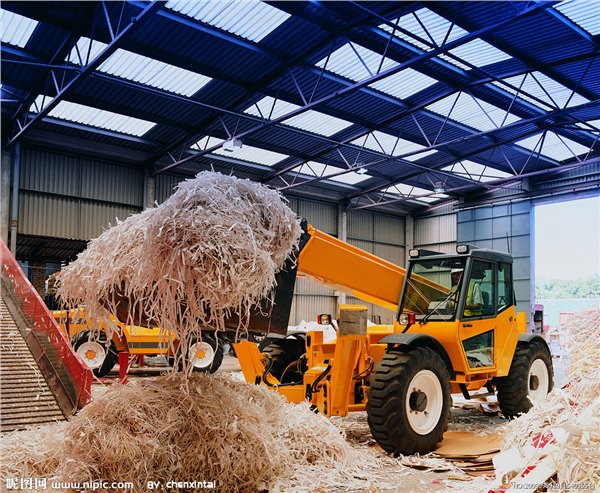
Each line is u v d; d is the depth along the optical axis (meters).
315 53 10.28
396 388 4.28
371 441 4.79
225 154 15.62
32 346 5.60
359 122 13.38
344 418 5.89
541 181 19.17
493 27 8.66
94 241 3.52
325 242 4.72
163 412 3.27
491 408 6.38
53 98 10.77
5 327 5.91
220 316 2.93
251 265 2.88
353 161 16.64
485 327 5.33
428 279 5.37
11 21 9.00
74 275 3.45
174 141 14.13
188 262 2.79
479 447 4.60
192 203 2.93
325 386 4.77
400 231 22.59
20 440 3.67
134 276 2.97
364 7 9.01
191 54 10.09
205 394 3.48
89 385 4.93
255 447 3.38
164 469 3.17
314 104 10.88
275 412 3.90
